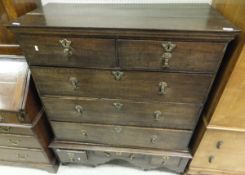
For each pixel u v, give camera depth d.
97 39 0.85
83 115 1.15
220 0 1.02
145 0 1.20
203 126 1.13
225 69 0.92
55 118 1.19
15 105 1.08
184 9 1.07
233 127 1.07
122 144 1.28
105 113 1.12
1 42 1.09
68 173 1.48
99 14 1.00
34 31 0.84
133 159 1.36
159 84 0.95
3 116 1.13
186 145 1.23
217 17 0.92
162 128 1.15
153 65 0.89
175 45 0.82
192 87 0.95
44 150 1.32
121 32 0.80
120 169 1.49
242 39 0.79
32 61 0.96
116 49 0.86
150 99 1.02
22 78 1.09
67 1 1.23
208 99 1.10
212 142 1.16
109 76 0.96
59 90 1.05
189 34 0.77
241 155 1.21
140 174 1.46
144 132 1.18
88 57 0.90
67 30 0.82
